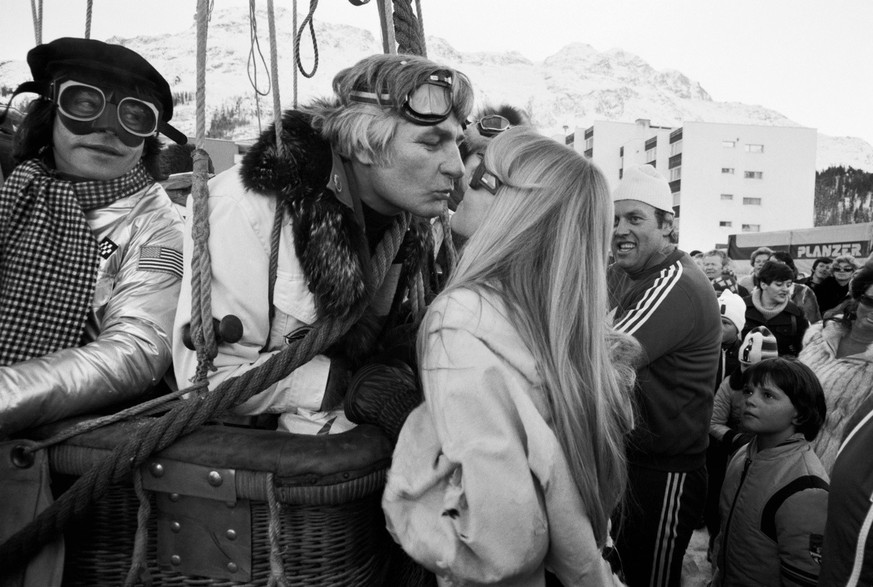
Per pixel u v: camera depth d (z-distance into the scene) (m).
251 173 0.98
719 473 2.84
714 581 2.13
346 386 1.07
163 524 0.92
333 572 0.89
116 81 1.15
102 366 1.02
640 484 1.84
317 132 1.02
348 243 0.98
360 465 0.86
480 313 0.88
